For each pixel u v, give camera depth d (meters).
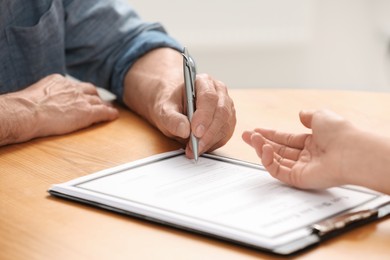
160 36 1.52
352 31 2.59
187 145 1.05
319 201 0.84
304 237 0.74
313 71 2.60
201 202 0.84
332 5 2.55
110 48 1.53
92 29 1.54
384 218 0.82
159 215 0.81
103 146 1.15
